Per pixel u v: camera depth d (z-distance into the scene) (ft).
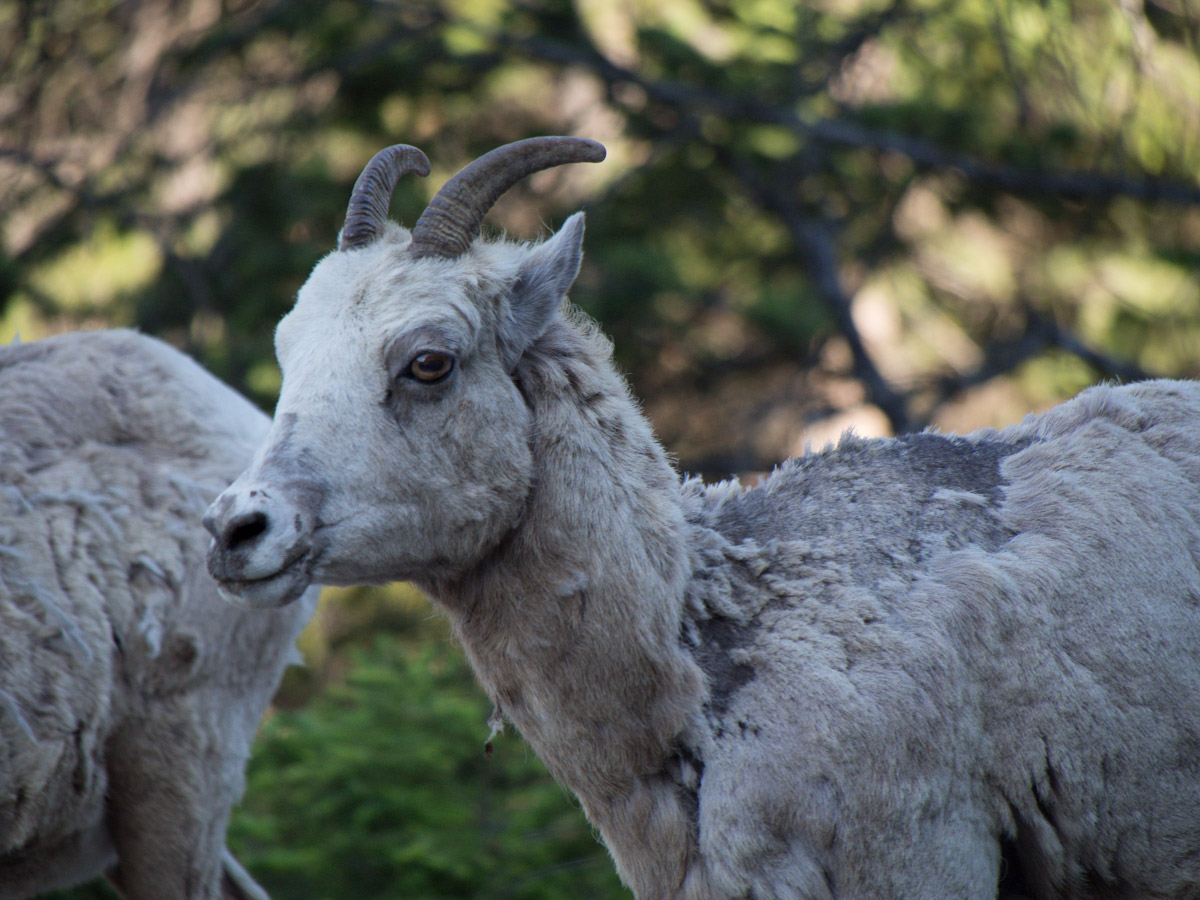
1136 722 40.19
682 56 134.00
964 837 39.14
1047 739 39.81
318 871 64.34
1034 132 135.54
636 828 40.11
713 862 38.91
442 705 71.41
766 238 137.08
